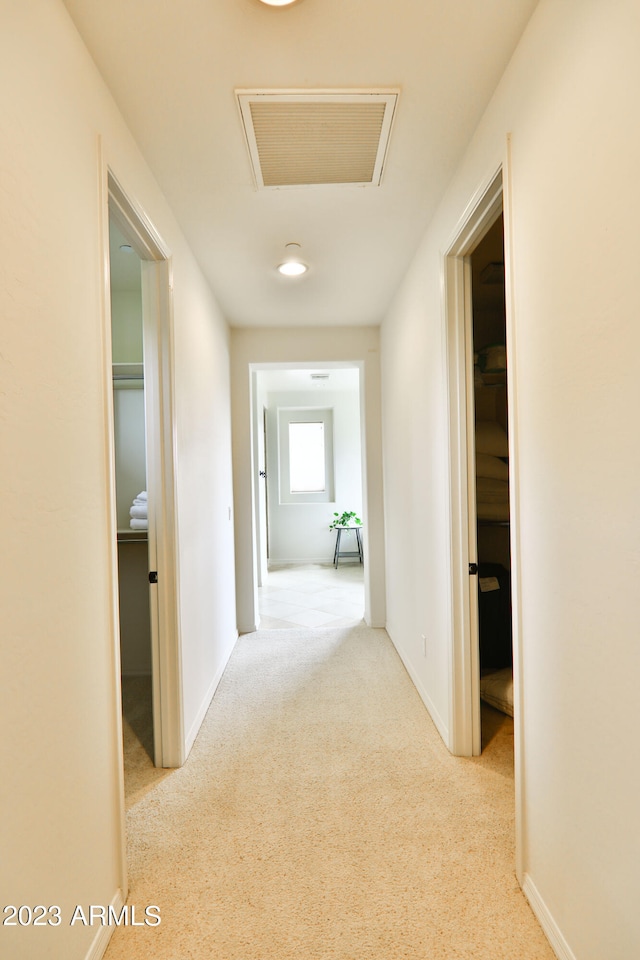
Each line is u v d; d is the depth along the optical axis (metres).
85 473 1.21
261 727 2.38
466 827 1.66
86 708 1.19
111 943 1.25
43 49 1.05
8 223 0.91
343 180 1.91
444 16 1.22
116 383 3.01
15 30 0.94
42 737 1.00
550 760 1.23
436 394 2.24
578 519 1.09
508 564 3.16
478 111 1.56
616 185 0.92
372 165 1.82
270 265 2.67
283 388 6.92
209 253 2.50
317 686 2.84
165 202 2.00
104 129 1.38
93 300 1.28
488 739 2.25
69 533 1.12
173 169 1.81
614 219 0.93
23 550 0.94
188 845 1.59
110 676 1.32
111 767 1.32
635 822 0.91
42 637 1.00
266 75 1.39
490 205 1.65
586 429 1.05
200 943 1.25
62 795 1.07
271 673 3.05
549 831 1.24
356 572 6.52
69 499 1.13
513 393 1.39
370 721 2.42
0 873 0.86
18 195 0.95
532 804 1.34
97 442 1.28
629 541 0.91
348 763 2.06
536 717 1.31
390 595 3.71
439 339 2.16
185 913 1.34
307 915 1.33
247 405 3.85
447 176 1.90
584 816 1.08
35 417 0.99
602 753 1.01
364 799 1.82
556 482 1.18
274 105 1.50
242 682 2.91
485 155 1.56
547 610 1.23
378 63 1.37
